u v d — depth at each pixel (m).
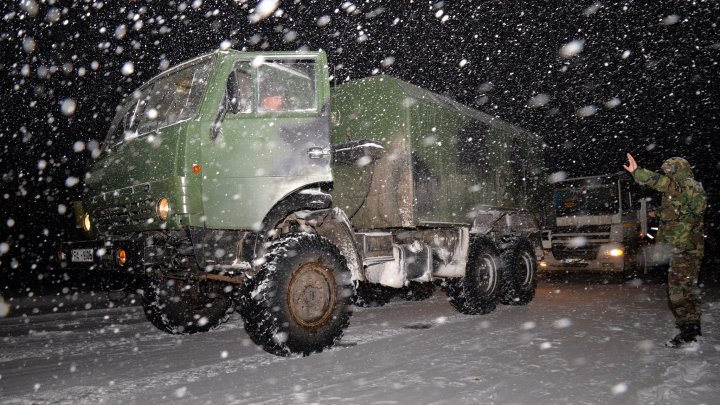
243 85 5.06
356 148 5.96
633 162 5.00
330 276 4.98
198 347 5.34
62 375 4.30
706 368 4.00
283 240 4.84
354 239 5.50
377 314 7.43
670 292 4.80
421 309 8.00
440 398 3.40
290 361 4.56
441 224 6.64
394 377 3.93
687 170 4.86
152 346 5.45
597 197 12.41
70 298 11.02
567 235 12.57
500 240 8.40
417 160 6.24
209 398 3.55
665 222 4.88
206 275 5.23
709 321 6.00
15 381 4.15
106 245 5.34
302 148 5.02
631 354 4.53
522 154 9.18
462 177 7.22
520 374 3.95
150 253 4.90
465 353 4.70
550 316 6.84
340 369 4.22
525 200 9.08
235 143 4.84
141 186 4.92
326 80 5.25
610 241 12.10
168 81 5.55
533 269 8.41
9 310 9.70
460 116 7.34
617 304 7.95
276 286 4.59
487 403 3.29
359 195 6.40
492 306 7.42
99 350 5.32
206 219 4.66
